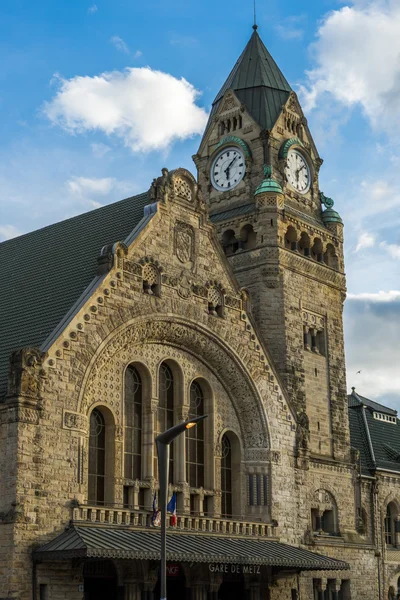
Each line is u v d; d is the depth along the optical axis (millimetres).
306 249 84750
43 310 60906
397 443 106250
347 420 83812
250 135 85625
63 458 54750
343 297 86875
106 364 60031
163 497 46156
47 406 54438
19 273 68938
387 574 94688
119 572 57469
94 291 58812
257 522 67875
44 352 54781
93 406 58688
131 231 64625
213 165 87438
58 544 52031
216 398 69000
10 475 52156
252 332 71312
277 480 70500
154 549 54219
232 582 68188
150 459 61969
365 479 94562
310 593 73500
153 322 62906
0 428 53469
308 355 81500
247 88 87875
